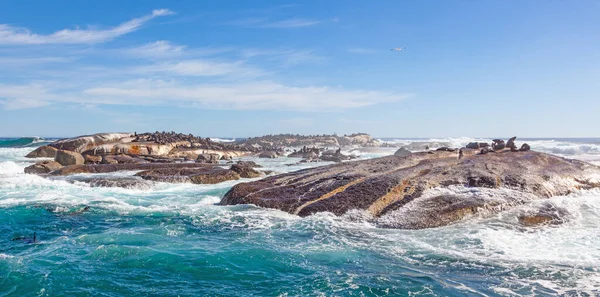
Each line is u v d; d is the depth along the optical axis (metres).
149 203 17.61
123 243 11.55
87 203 17.09
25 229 13.14
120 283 8.82
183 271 9.48
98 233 12.59
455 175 16.36
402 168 18.12
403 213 13.56
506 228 12.45
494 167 17.36
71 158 31.59
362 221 13.49
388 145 92.75
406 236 12.00
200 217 14.53
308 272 9.42
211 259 10.21
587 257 10.20
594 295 8.14
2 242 11.69
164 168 26.64
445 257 10.31
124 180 22.70
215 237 12.11
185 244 11.43
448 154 21.08
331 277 9.11
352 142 94.50
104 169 27.98
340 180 16.88
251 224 13.41
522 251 10.66
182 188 21.97
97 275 9.24
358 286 8.62
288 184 17.30
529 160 18.98
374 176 16.88
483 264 9.82
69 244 11.47
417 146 73.12
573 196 15.62
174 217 14.62
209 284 8.78
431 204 13.88
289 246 11.22
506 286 8.59
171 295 8.26
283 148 72.12
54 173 26.97
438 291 8.38
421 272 9.38
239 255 10.50
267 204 15.41
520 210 13.73
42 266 9.76
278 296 8.19
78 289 8.52
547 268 9.53
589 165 18.94
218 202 17.77
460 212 13.36
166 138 46.25
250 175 25.55
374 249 10.95
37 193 19.61
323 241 11.62
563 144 61.41
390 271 9.45
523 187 15.32
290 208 14.88
